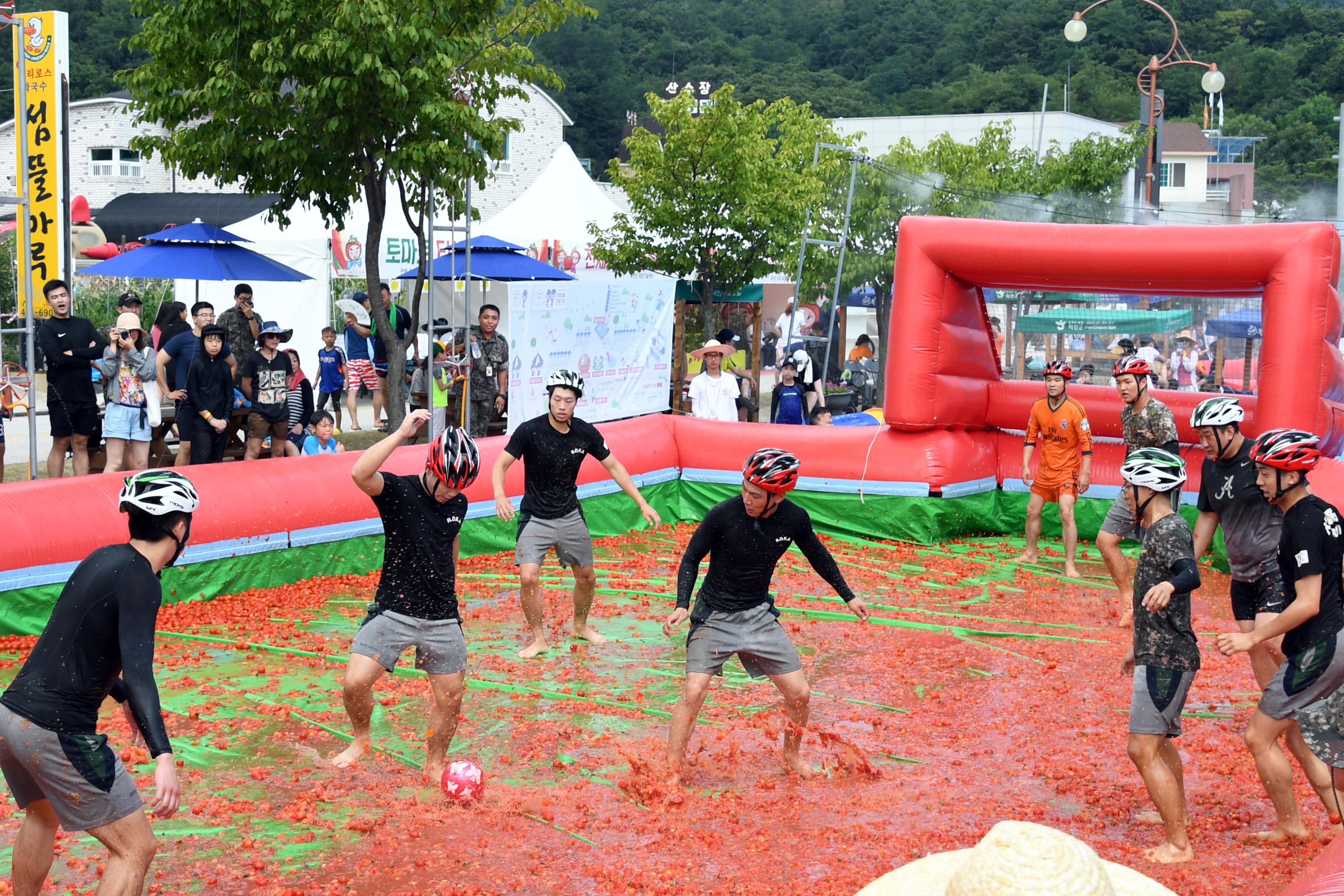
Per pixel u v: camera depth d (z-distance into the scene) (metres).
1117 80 78.69
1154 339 20.09
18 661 8.33
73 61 60.78
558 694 7.90
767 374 34.62
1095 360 19.47
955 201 28.27
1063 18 86.50
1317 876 3.78
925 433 13.48
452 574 6.31
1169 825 5.46
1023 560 12.37
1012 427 14.16
